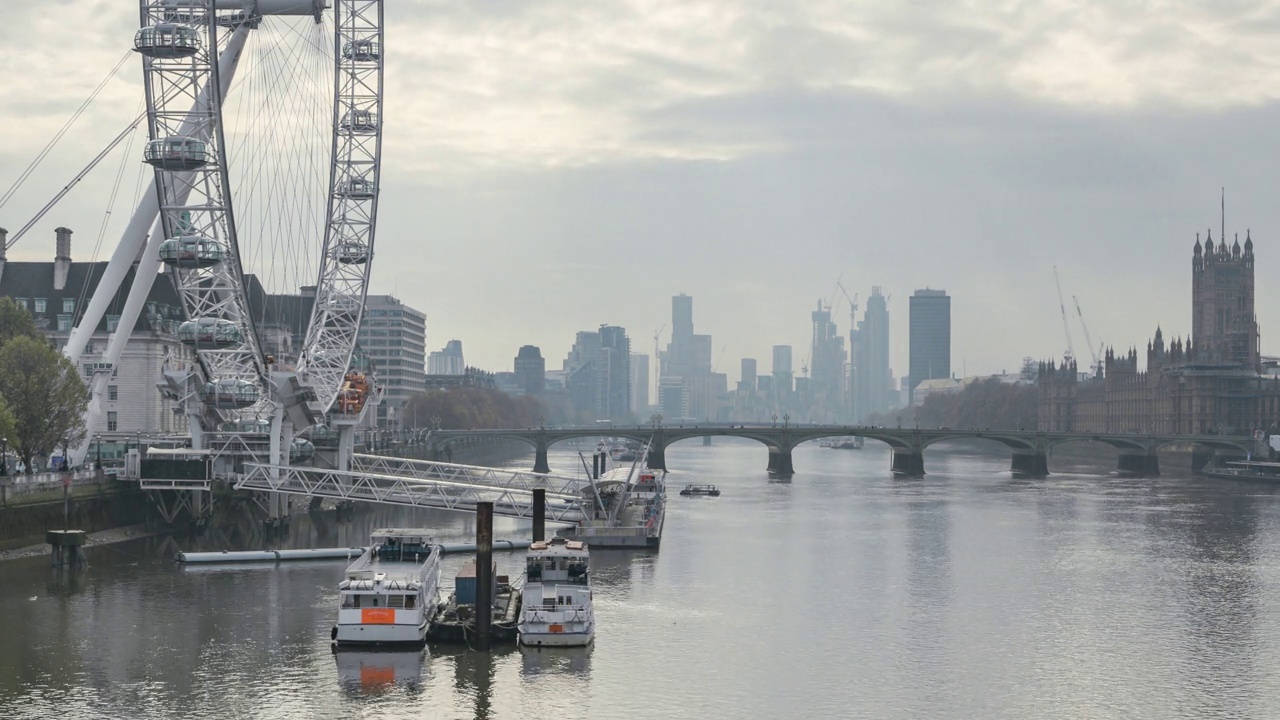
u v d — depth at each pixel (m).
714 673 104.19
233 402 172.75
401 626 107.44
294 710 92.25
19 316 197.62
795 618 125.25
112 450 195.50
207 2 164.62
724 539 185.00
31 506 145.00
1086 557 168.38
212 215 169.00
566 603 110.38
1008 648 114.25
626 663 106.31
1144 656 111.94
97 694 95.19
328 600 127.12
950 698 98.88
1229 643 116.81
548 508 177.00
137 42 164.88
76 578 137.00
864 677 104.12
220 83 180.62
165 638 110.88
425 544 123.19
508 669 102.94
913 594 139.00
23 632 112.38
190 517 170.25
